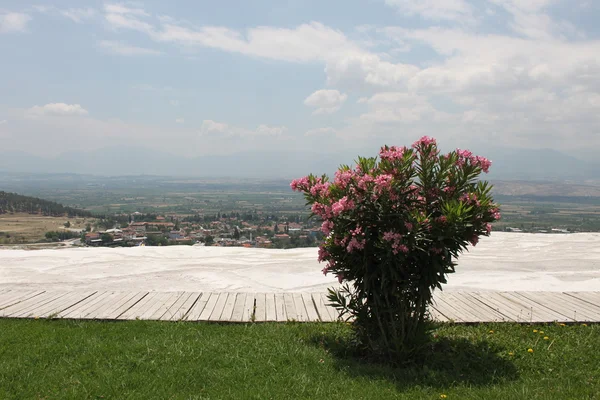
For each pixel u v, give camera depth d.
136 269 9.40
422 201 4.64
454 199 4.46
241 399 3.86
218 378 4.27
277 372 4.43
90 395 3.88
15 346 4.90
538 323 5.86
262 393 3.97
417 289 4.58
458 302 6.84
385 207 4.41
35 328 5.51
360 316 4.82
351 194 4.48
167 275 8.86
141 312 6.24
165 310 6.36
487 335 5.45
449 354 4.80
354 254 4.52
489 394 3.95
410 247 4.33
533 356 4.82
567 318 6.03
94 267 9.56
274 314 6.23
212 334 5.44
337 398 3.90
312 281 8.41
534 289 7.92
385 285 4.54
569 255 11.20
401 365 4.61
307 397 3.92
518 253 11.48
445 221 4.32
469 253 11.50
